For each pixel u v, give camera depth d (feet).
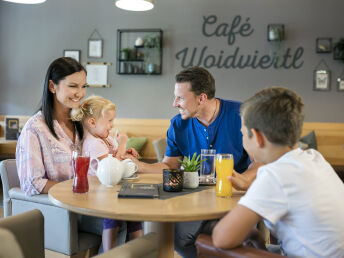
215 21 16.05
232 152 6.75
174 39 16.37
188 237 5.82
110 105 6.61
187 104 6.43
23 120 17.47
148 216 3.76
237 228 3.51
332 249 3.54
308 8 15.43
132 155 6.75
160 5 16.40
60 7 17.07
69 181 5.50
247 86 15.93
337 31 15.26
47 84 6.21
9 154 16.08
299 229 3.59
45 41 17.21
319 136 15.44
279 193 3.51
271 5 15.66
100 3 16.80
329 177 3.75
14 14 17.39
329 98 15.44
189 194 4.79
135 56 16.58
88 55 16.93
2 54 17.52
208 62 16.17
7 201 6.26
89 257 5.76
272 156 3.90
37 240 4.69
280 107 3.68
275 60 15.57
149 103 16.69
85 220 5.79
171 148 7.22
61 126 6.48
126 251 3.64
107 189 4.96
